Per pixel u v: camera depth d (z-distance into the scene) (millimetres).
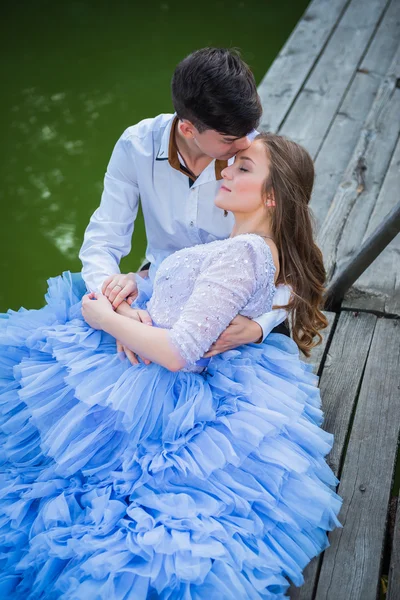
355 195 3096
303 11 5902
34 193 4324
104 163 4508
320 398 2170
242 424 1736
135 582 1537
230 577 1532
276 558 1619
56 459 1756
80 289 2227
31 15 5938
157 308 1888
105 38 5629
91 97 5012
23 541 1718
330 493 1802
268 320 1902
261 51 5359
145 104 4930
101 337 1936
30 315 2096
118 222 2215
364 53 4109
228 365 1865
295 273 1935
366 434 2119
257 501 1699
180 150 2047
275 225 1864
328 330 2498
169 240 2271
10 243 4035
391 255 2816
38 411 1804
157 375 1799
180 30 5676
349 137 3459
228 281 1706
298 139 3439
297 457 1745
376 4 4578
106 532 1626
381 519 1878
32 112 4887
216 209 2125
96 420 1809
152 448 1757
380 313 2572
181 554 1552
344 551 1798
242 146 1854
